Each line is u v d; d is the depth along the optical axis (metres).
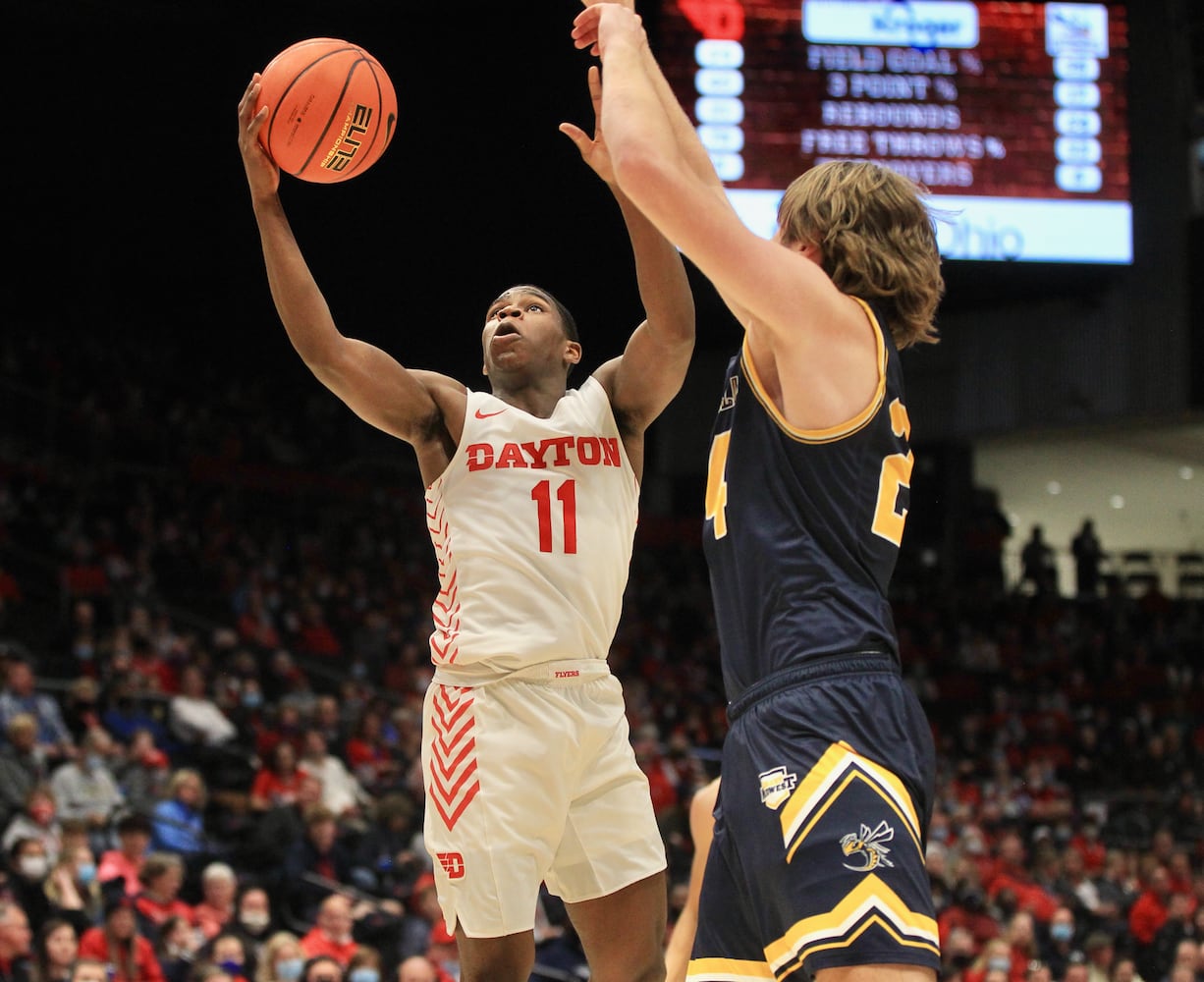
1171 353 17.97
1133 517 24.03
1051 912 10.43
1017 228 16.86
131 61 20.09
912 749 2.01
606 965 2.86
